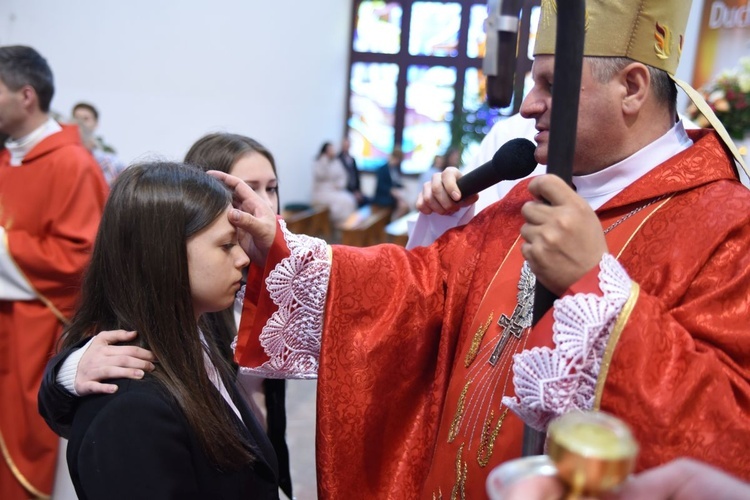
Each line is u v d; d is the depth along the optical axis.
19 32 6.68
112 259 1.11
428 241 1.54
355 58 11.00
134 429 0.99
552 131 0.83
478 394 1.15
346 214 9.98
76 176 2.37
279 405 1.71
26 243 2.32
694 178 1.08
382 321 1.27
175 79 7.90
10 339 2.37
